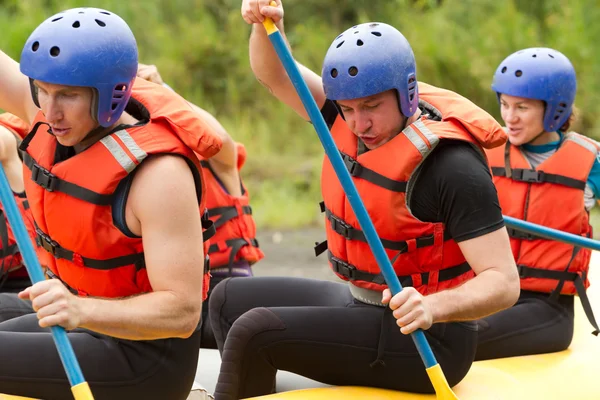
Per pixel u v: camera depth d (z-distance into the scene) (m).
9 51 26.47
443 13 27.50
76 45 5.73
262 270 18.50
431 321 6.37
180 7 29.56
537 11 27.17
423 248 6.94
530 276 9.02
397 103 6.72
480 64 25.16
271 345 6.87
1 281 8.76
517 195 9.25
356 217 6.79
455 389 7.30
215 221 9.47
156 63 27.94
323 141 6.56
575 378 8.02
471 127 6.79
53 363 6.26
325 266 18.91
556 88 8.96
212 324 7.86
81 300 5.62
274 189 24.47
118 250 6.12
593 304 10.13
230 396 6.83
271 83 7.57
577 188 9.16
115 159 5.94
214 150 6.13
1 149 8.33
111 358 6.32
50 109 5.82
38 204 6.27
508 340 8.56
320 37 28.28
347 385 7.18
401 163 6.76
